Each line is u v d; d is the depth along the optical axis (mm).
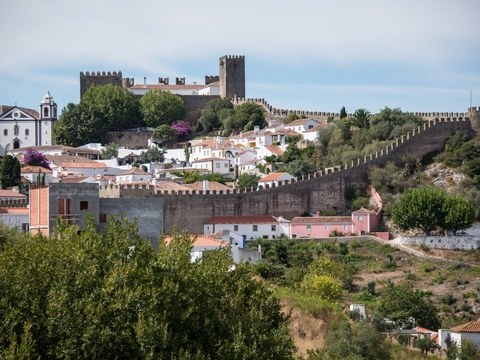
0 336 75438
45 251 83625
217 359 82375
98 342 76875
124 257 86500
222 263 94875
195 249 164500
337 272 191000
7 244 97375
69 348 76375
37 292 79688
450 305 185500
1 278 79688
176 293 82750
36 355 74375
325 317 132000
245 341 85562
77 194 140625
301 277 179250
